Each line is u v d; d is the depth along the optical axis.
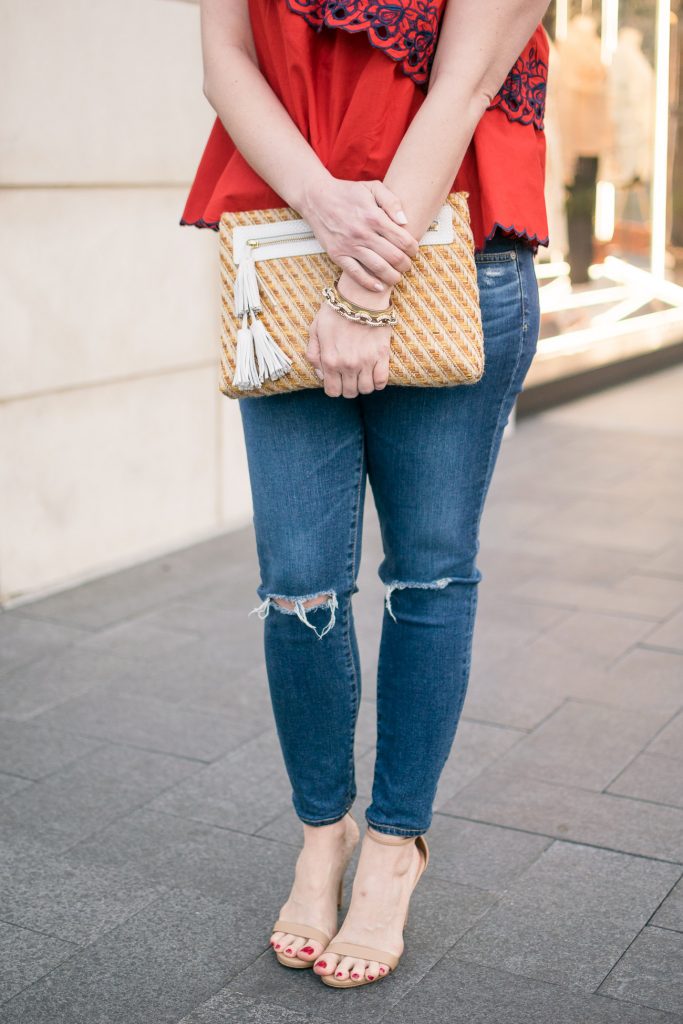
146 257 3.88
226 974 1.80
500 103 1.62
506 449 5.64
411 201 1.50
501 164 1.60
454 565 1.72
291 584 1.69
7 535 3.56
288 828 2.25
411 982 1.77
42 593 3.66
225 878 2.07
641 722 2.73
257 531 1.73
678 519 4.48
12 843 2.19
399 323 1.54
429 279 1.55
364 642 3.21
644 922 1.93
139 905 1.99
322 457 1.67
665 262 8.22
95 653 3.17
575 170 7.36
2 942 1.88
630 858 2.13
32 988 1.76
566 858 2.13
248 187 1.62
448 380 1.56
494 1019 1.68
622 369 7.49
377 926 1.78
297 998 1.73
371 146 1.54
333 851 1.85
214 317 4.18
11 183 3.40
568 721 2.73
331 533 1.69
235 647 3.22
